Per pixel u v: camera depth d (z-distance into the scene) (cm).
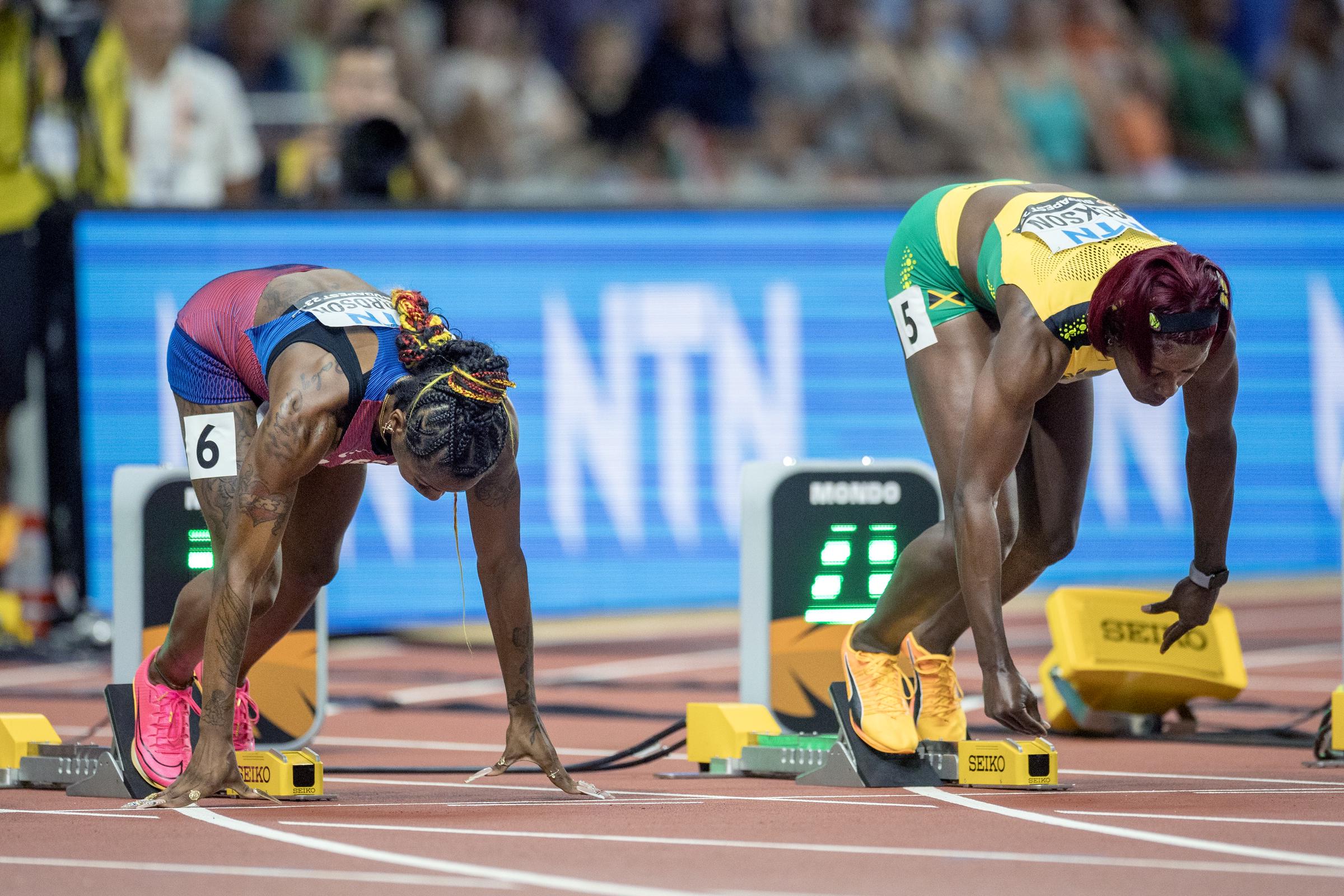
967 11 5753
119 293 3744
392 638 4216
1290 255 4384
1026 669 3506
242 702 2009
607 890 1330
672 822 1697
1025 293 1750
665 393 4056
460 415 1641
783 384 4109
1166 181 5625
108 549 3762
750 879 1373
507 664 1867
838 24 5600
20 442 4106
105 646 3716
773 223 4100
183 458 3775
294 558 1944
